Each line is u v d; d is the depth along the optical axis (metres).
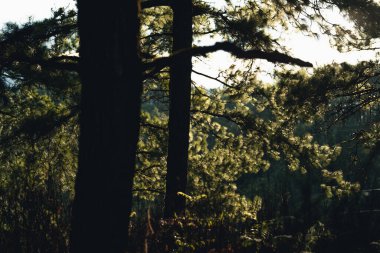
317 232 4.34
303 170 14.03
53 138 14.01
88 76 4.45
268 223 4.71
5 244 5.62
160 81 15.44
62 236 5.75
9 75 10.91
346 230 4.30
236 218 5.71
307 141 14.91
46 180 6.52
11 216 5.79
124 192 4.47
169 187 11.93
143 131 16.73
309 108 14.13
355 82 13.73
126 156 4.48
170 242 5.66
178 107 12.00
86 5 4.42
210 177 16.31
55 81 11.52
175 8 12.03
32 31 10.44
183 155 12.02
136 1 4.53
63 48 12.77
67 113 13.70
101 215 4.38
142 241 5.62
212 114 15.23
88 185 4.40
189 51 4.54
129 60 4.47
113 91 4.40
